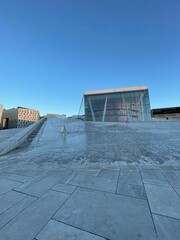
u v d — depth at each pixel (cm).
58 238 199
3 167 539
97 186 355
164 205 269
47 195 317
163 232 204
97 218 237
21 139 1030
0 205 282
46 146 940
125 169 479
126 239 194
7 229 217
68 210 260
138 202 280
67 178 412
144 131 1627
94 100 4591
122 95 4409
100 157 639
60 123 2394
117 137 1227
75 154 709
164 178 398
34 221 233
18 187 361
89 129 1788
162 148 804
